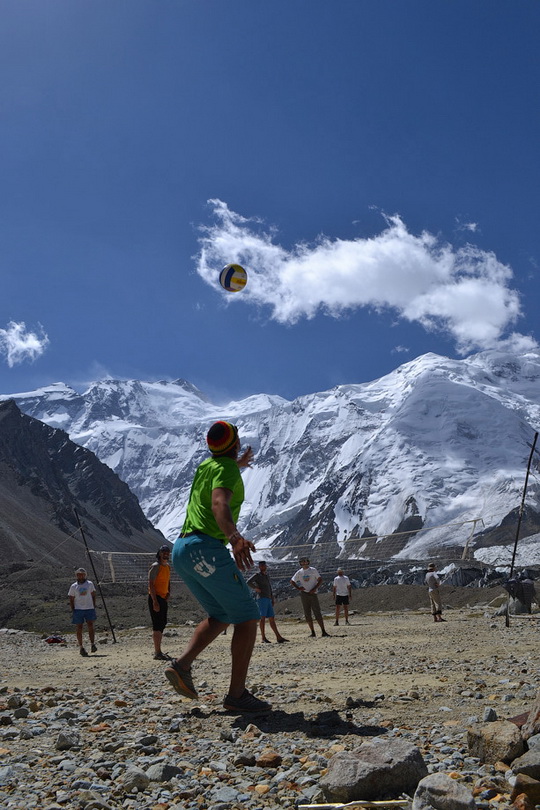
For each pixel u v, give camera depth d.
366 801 4.18
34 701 8.37
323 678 10.26
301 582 22.16
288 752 5.44
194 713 7.17
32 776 5.02
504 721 5.02
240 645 6.99
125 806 4.34
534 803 3.98
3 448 185.88
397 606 49.69
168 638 25.52
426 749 5.30
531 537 94.06
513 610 28.44
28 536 137.12
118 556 147.50
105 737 6.29
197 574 6.74
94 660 16.88
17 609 57.47
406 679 9.48
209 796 4.46
